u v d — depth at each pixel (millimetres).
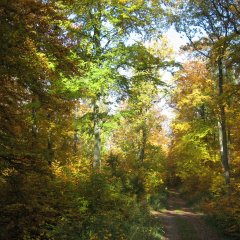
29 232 9844
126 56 17266
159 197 32344
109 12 17203
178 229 18609
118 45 17453
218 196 21734
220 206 17938
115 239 11648
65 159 21938
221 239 16031
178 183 57844
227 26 20172
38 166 9875
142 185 26734
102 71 15828
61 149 23281
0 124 9680
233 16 18828
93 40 17719
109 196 14891
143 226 15445
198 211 27328
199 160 32344
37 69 9312
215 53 18891
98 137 18188
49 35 9352
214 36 21422
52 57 10055
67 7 15312
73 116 19594
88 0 16344
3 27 8164
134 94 19234
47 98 10414
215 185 24516
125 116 18312
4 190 9680
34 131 15320
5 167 9203
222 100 18594
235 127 24609
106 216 13008
